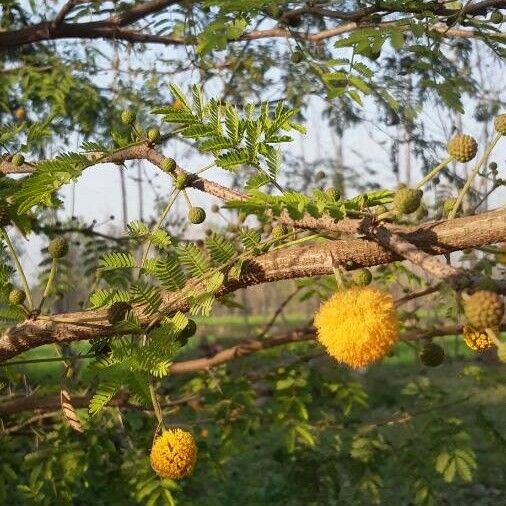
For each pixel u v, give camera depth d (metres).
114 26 4.88
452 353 9.62
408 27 2.80
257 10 2.75
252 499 8.38
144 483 3.92
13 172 2.43
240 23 2.73
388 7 3.22
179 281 1.83
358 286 1.55
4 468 3.90
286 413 4.84
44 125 2.58
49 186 1.97
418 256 1.31
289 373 4.87
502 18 3.06
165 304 1.82
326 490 5.26
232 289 1.79
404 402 12.55
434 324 4.33
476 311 1.16
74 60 5.99
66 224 5.19
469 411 9.56
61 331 1.86
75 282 4.62
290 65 5.02
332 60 2.79
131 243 5.14
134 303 1.83
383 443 4.89
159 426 1.76
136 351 1.76
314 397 5.38
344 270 1.63
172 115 1.87
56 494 3.86
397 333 1.47
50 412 4.25
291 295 4.76
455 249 1.51
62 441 3.96
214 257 1.77
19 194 1.97
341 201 1.56
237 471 9.58
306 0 3.04
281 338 4.72
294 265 1.68
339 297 1.50
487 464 9.23
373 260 1.61
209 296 1.75
